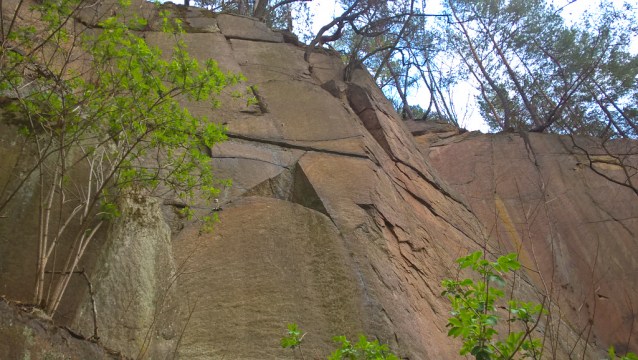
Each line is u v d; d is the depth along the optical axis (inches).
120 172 196.9
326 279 229.1
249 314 209.0
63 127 172.9
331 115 359.3
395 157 377.7
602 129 677.9
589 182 495.2
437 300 272.7
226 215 253.3
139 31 381.1
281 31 457.1
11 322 123.6
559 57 701.3
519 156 518.6
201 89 194.2
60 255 181.2
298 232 249.9
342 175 300.7
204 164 214.7
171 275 190.1
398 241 283.0
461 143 535.2
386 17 518.0
